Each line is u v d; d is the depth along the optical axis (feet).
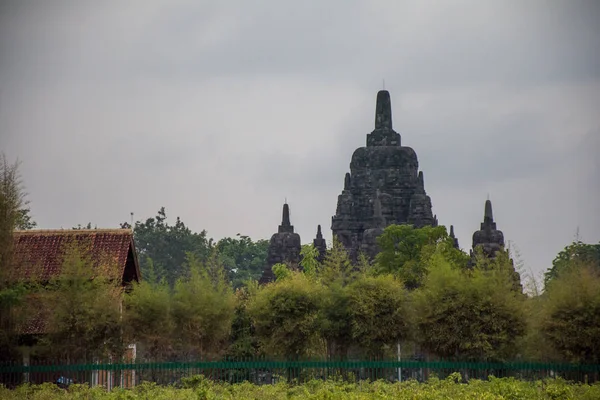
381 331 410.52
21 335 406.41
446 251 655.35
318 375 395.75
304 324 411.54
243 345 417.49
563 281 415.23
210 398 334.03
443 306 408.05
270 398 339.16
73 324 395.14
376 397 325.83
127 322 407.03
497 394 330.34
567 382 373.40
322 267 539.29
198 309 411.34
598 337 395.34
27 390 352.08
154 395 341.00
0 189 408.46
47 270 430.20
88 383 373.20
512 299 410.52
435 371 401.08
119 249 442.50
